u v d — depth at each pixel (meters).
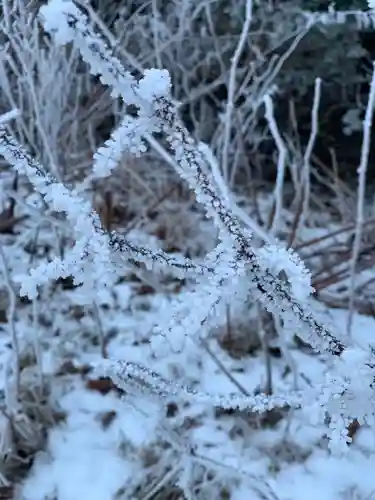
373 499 2.31
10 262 3.23
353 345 1.85
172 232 3.66
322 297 3.27
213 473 2.38
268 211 3.72
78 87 3.45
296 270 1.47
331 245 3.31
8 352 2.88
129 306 3.25
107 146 1.34
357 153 4.34
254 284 1.49
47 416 2.64
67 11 1.17
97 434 2.60
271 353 2.97
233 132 3.87
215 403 1.81
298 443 2.52
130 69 3.63
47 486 2.43
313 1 4.03
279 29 3.98
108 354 2.91
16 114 1.56
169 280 3.42
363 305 3.25
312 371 2.83
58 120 3.19
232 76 2.60
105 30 2.66
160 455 2.41
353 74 4.17
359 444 2.49
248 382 2.77
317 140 4.33
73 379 2.84
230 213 1.51
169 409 2.65
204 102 3.85
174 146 1.37
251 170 4.20
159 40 3.79
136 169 3.80
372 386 1.46
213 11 4.12
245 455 2.48
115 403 2.72
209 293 1.44
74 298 3.21
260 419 2.63
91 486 2.39
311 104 4.27
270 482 2.38
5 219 3.66
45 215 2.93
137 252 1.53
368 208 4.00
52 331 3.05
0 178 3.70
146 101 1.30
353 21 4.01
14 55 3.39
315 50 4.14
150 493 2.23
